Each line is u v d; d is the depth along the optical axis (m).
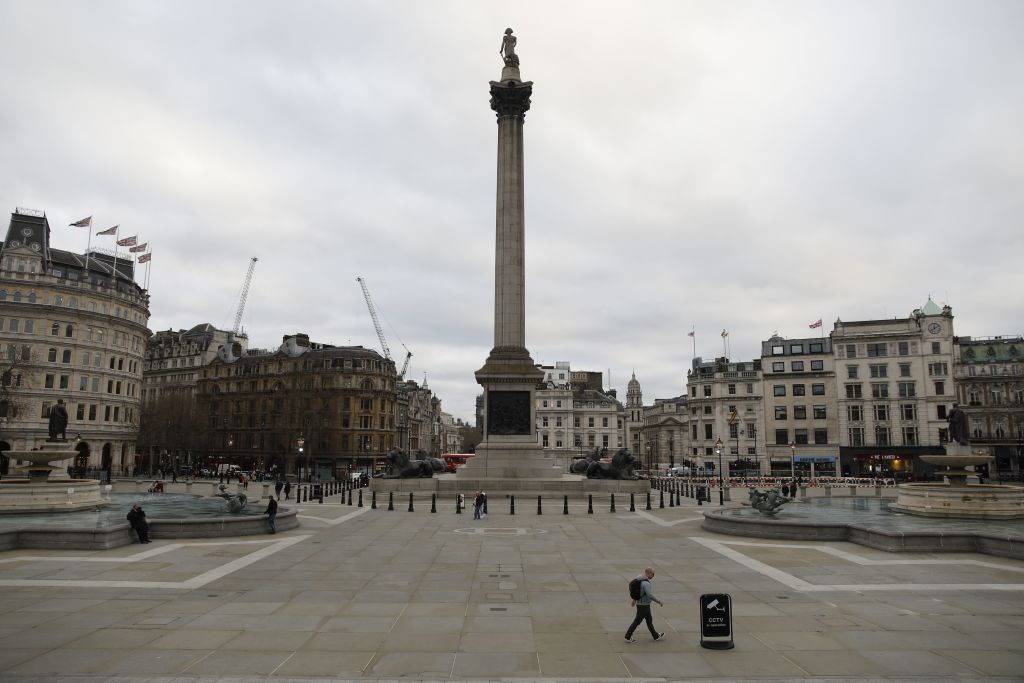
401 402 165.25
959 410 38.84
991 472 102.25
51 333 101.25
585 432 158.62
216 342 155.50
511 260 61.84
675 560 24.97
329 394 125.56
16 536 26.17
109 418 108.56
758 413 116.00
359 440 127.25
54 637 14.79
